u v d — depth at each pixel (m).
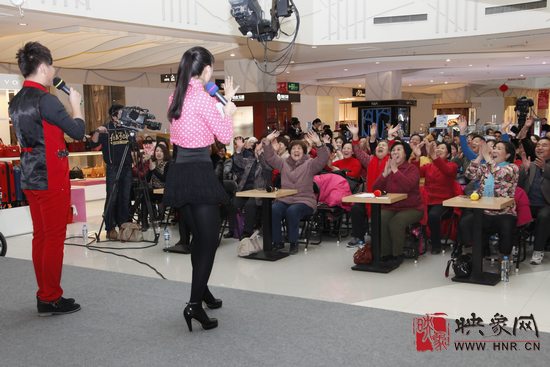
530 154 7.56
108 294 3.87
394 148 5.86
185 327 3.19
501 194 5.30
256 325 3.21
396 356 2.76
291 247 6.35
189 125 2.98
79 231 8.02
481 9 11.12
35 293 3.94
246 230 6.87
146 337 3.05
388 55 15.13
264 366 2.65
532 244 6.66
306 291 4.85
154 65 14.46
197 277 3.05
